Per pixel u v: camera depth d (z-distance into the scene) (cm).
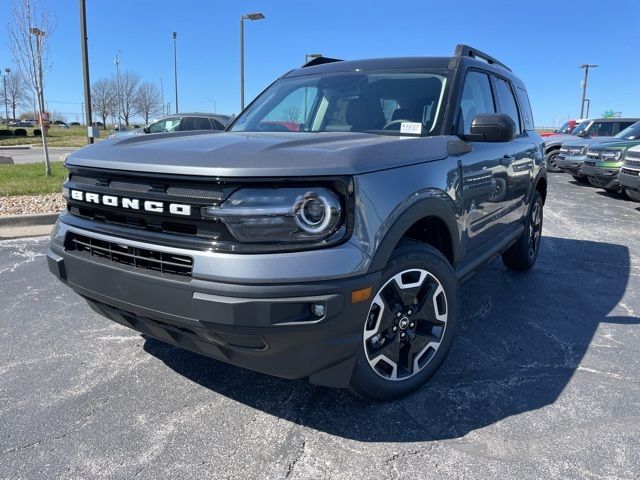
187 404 279
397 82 357
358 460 236
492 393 294
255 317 210
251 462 234
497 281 508
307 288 212
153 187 232
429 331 289
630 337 378
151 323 247
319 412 272
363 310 229
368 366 256
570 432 258
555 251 640
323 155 226
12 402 280
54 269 273
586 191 1244
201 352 246
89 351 341
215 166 216
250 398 286
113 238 243
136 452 240
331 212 216
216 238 218
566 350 354
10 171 1301
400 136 315
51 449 241
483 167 345
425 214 265
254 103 412
